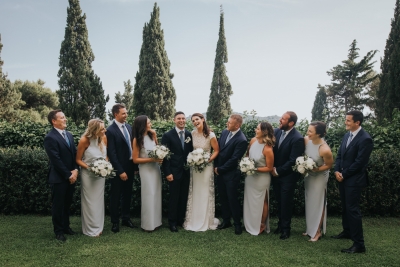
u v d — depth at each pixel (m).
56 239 4.00
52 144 3.89
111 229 4.47
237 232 4.39
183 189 4.71
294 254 3.61
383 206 5.39
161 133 6.05
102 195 4.30
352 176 3.80
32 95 32.22
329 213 5.69
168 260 3.38
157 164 4.58
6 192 5.42
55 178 3.93
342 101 30.12
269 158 4.22
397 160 5.31
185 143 4.61
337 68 29.69
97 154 4.22
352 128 3.95
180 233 4.37
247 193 4.46
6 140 6.96
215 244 3.93
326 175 4.16
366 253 3.66
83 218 4.24
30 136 6.95
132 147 4.48
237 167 4.49
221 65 28.16
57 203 3.96
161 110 22.19
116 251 3.62
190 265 3.26
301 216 5.50
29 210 5.58
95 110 20.91
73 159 4.14
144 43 22.25
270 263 3.34
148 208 4.38
